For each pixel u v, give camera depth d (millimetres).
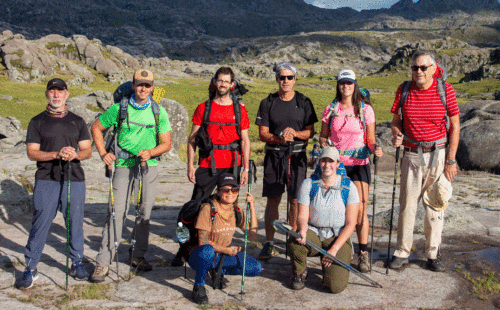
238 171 4816
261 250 5332
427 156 4609
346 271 4223
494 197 9383
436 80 4500
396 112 4809
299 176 5109
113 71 102312
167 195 9672
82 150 4453
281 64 4980
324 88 139375
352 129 4777
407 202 4789
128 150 4527
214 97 4758
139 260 4773
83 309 3816
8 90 67312
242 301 4047
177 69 157000
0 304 3869
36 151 4258
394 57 196250
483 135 14258
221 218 4188
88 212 7625
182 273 4746
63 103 4367
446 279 4570
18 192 7477
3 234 6055
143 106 4461
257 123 5184
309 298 4121
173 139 18047
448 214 6668
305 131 5105
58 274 4645
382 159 15773
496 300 4090
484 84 129125
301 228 4316
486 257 5176
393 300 4082
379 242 5902
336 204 4301
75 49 108188
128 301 4023
